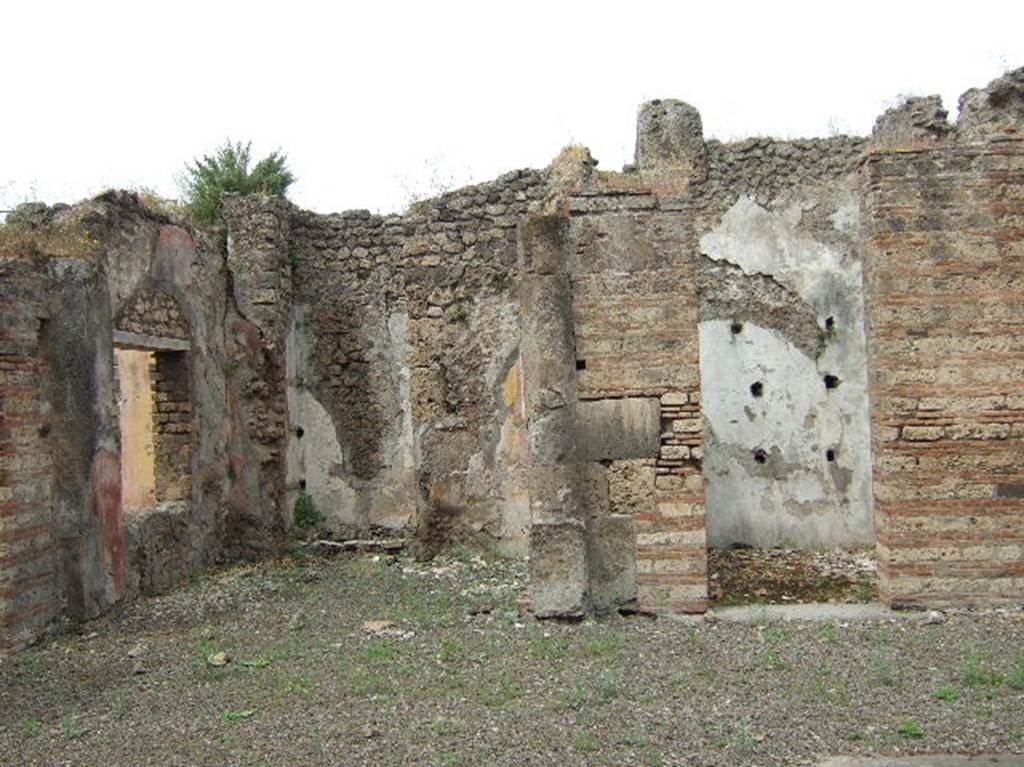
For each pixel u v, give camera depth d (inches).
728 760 188.4
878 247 301.3
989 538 297.4
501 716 215.5
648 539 304.8
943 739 197.0
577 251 307.7
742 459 457.7
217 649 284.7
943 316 299.6
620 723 209.3
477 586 369.4
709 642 272.4
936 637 270.7
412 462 485.4
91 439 333.1
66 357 324.5
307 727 212.8
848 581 360.2
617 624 296.8
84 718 227.8
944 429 298.8
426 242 443.5
